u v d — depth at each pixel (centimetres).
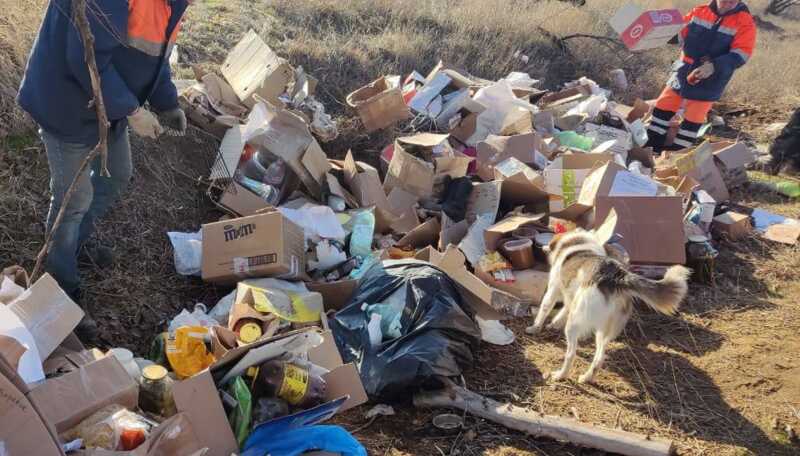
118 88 344
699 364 467
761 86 1141
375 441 372
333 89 775
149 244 488
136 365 350
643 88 1080
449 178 618
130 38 349
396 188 604
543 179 607
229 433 307
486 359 455
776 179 823
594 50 1120
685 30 805
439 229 576
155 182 533
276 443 317
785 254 641
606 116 836
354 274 491
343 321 429
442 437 380
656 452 368
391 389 396
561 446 381
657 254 535
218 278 459
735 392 437
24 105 354
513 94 774
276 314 404
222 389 329
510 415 391
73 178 370
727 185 789
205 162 583
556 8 1177
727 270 608
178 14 365
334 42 839
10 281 331
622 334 501
